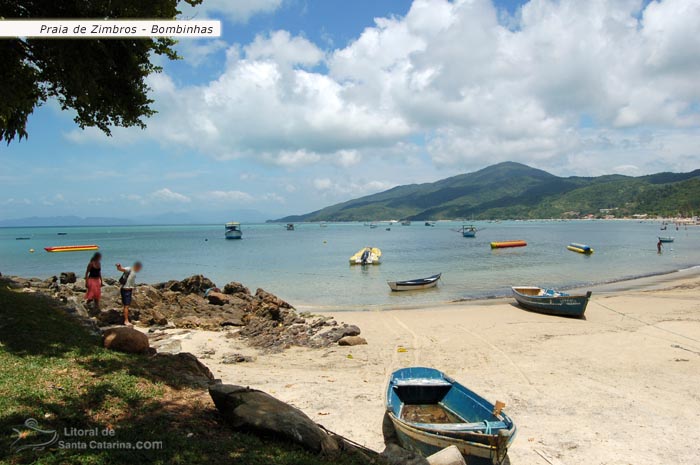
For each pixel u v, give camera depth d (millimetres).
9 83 8641
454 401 9898
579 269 43000
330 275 41188
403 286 31500
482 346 16203
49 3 8414
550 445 8664
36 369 7316
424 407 10195
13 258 59656
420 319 21375
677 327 18688
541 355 14953
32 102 10281
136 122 11367
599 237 105062
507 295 29172
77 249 76938
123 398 6836
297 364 14172
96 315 17172
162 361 9125
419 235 137750
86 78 9070
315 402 10680
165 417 6418
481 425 7965
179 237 137500
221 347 16250
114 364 8195
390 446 7285
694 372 13000
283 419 6332
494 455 7152
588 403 10758
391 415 8547
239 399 6793
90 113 10781
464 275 39875
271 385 11883
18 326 9297
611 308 23250
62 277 25047
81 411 6145
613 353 15070
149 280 38250
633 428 9398
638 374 12898
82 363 7977
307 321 19984
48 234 175000
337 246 86812
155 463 5020
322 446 6184
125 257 61250
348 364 14180
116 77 10383
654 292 28125
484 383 12242
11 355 7801
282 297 29656
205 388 8188
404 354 15289
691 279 34125
